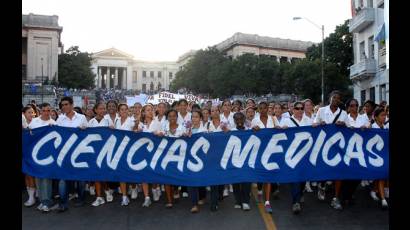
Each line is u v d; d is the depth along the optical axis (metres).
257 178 6.66
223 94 56.84
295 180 6.62
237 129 7.18
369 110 8.61
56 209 6.86
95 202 7.12
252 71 53.78
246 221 6.20
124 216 6.50
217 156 6.74
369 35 30.33
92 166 6.72
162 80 129.00
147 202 7.07
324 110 7.04
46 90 47.38
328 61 43.91
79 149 6.73
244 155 6.75
